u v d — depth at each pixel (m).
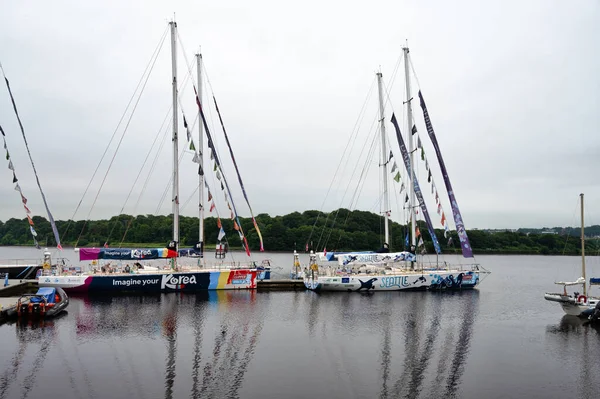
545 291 52.38
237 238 108.56
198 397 18.64
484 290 49.69
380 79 52.12
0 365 22.02
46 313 31.59
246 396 18.83
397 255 47.44
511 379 21.47
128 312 33.56
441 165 51.50
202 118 46.34
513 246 134.62
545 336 29.23
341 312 35.28
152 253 42.28
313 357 24.00
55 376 20.73
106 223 97.50
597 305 33.69
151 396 18.67
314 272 47.09
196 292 42.66
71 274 40.91
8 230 127.00
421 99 51.50
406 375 21.70
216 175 46.00
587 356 25.09
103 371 21.39
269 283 46.47
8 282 42.25
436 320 33.22
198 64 49.41
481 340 28.05
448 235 52.09
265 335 28.06
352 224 103.94
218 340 26.69
